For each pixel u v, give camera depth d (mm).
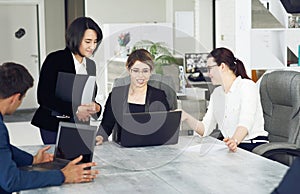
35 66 11055
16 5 10797
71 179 2391
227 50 3811
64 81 3449
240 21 5430
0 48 10836
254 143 3842
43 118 3594
